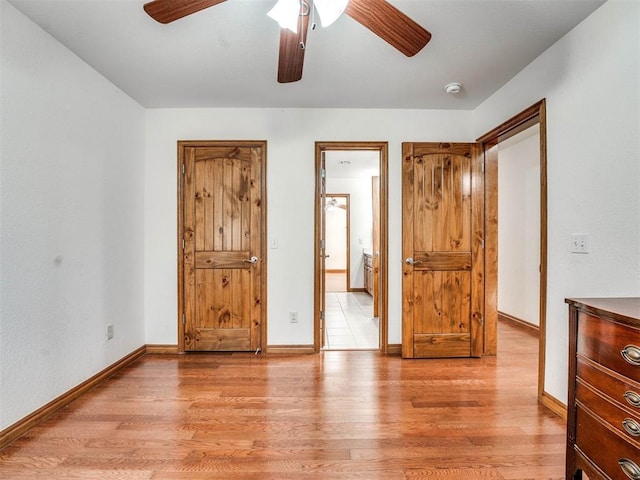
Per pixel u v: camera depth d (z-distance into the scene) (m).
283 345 2.95
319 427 1.78
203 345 2.94
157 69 2.25
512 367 2.63
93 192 2.26
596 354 1.15
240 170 2.92
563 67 1.87
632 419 1.00
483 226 2.88
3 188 1.62
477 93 2.61
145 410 1.95
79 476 1.42
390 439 1.68
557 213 1.92
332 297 5.83
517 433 1.73
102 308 2.36
